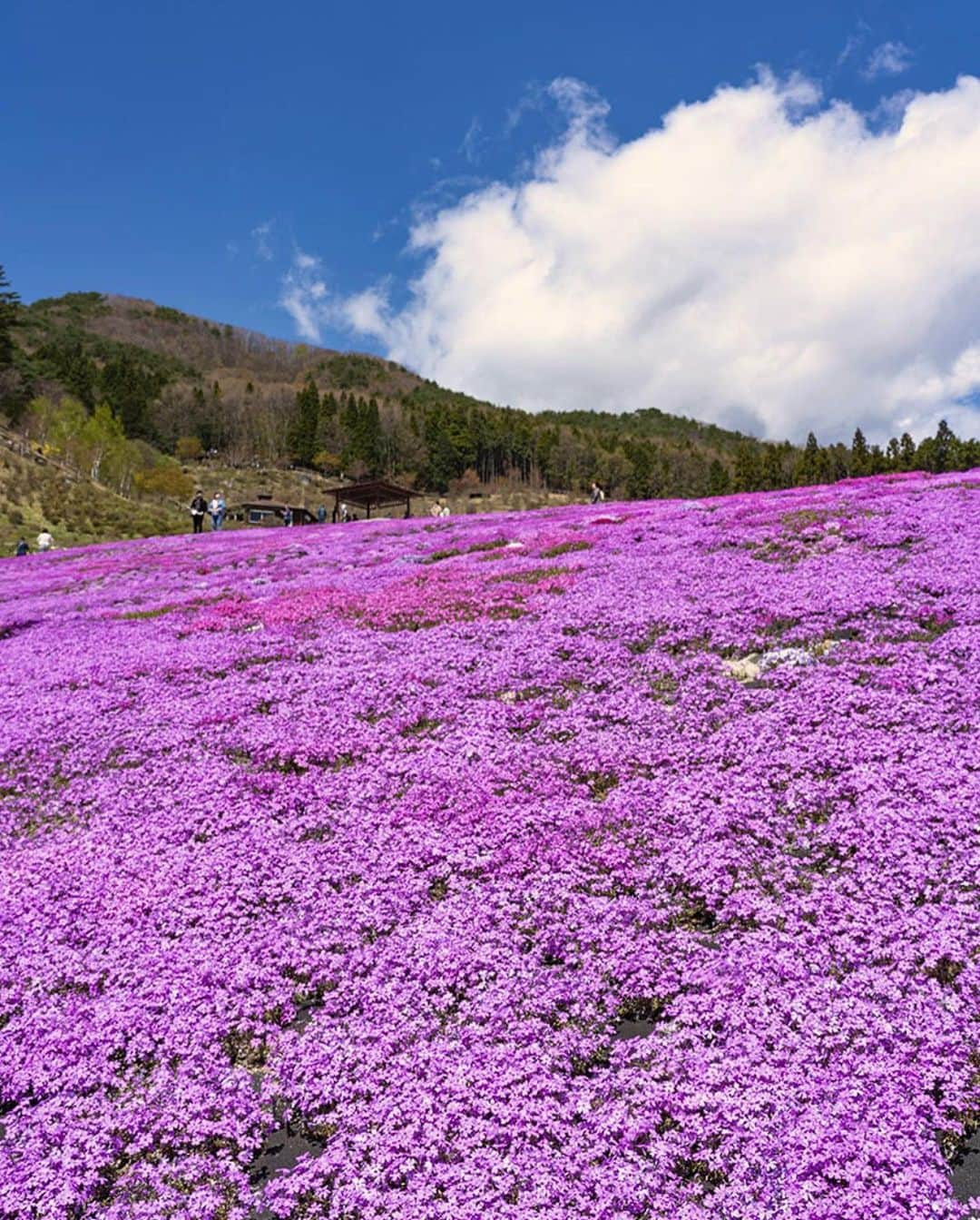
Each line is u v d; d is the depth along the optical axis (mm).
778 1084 6801
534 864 10664
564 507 52781
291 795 12961
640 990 8414
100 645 24016
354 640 21219
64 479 109375
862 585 19000
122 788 13977
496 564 29141
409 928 9625
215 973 9070
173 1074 7914
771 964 8320
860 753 11820
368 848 11289
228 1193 6836
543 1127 6840
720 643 17422
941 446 184750
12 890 11047
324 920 9891
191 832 12250
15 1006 8922
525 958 8930
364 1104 7234
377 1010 8391
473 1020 8141
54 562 51156
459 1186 6312
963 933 8180
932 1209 5676
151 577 39125
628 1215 5906
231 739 15352
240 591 31016
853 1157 6074
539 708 15477
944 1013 7367
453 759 13625
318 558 38688
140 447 198625
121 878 11156
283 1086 7719
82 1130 7117
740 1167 6148
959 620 16531
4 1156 6957
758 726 13273
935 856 9508
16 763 15656
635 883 10234
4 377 150625
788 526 26766
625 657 17250
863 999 7691
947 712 12711
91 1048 8195
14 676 21297
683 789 11898
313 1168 6652
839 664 15148
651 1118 6797
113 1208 6480
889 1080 6699
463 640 19906
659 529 31328
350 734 15078
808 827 10570
